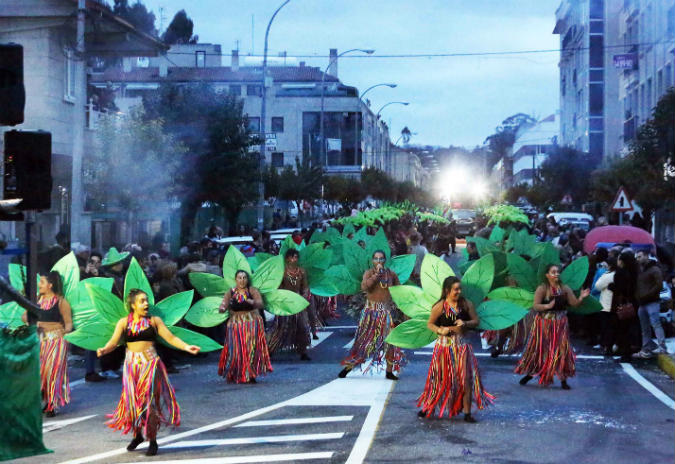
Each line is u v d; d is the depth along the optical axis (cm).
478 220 4384
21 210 921
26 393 839
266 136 3884
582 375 1415
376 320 1336
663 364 1484
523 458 855
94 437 992
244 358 1334
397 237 2862
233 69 8794
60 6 2802
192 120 3675
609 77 7162
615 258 1650
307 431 987
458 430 985
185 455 888
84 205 3134
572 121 8319
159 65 8688
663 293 1838
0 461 834
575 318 1938
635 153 2945
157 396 905
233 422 1052
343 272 1420
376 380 1336
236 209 3956
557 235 3275
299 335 1572
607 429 994
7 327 851
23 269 1127
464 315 1041
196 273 1393
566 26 9062
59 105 2944
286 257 1580
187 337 1072
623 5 5891
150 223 3622
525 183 11456
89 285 1048
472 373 1039
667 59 4409
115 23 2938
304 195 5997
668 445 916
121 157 2759
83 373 1482
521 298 1295
